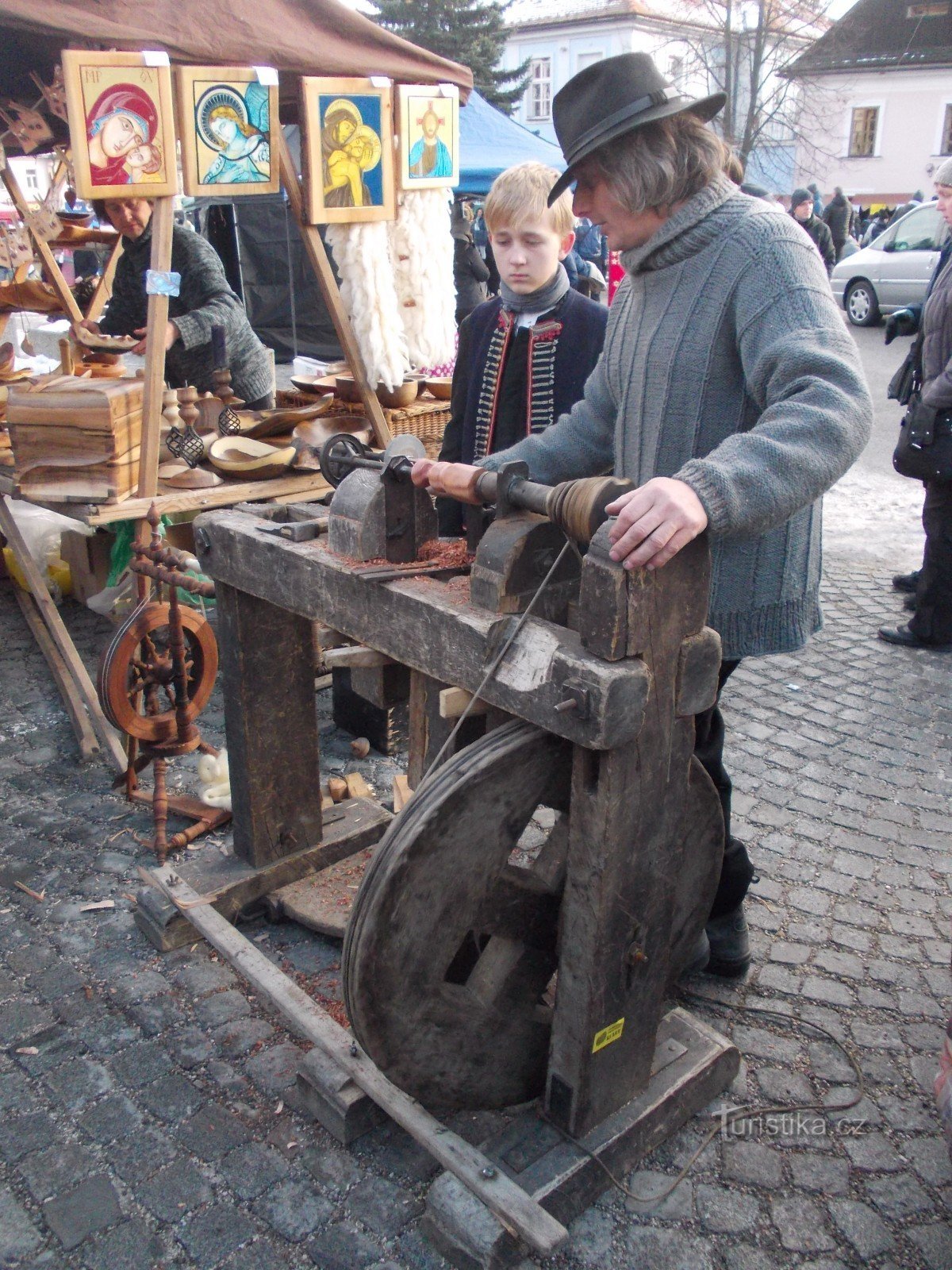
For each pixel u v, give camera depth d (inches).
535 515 67.6
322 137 129.8
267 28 123.9
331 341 432.5
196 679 120.0
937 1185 74.6
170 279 120.6
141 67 110.7
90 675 154.7
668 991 93.1
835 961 98.4
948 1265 68.5
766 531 57.4
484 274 356.8
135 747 121.3
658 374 70.9
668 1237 70.0
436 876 62.1
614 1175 72.7
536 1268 67.4
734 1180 74.5
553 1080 71.7
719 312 67.3
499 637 63.9
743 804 125.3
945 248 160.7
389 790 127.7
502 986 69.5
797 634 75.3
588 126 66.1
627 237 71.2
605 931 65.2
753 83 936.3
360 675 99.2
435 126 140.9
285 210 410.3
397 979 63.1
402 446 77.8
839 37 1301.7
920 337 163.5
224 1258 68.7
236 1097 81.5
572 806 63.6
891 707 151.6
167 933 97.7
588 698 57.6
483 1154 69.6
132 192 114.4
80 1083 82.8
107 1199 72.9
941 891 109.6
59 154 156.0
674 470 72.1
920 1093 83.0
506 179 102.0
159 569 114.0
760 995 93.9
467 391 114.1
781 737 142.2
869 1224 71.3
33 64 147.2
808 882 110.6
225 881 98.7
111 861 113.1
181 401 136.4
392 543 76.2
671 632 60.4
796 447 56.2
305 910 98.2
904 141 1278.3
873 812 124.3
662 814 65.4
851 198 1322.6
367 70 131.8
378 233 140.5
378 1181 74.1
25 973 95.3
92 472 125.0
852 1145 77.8
